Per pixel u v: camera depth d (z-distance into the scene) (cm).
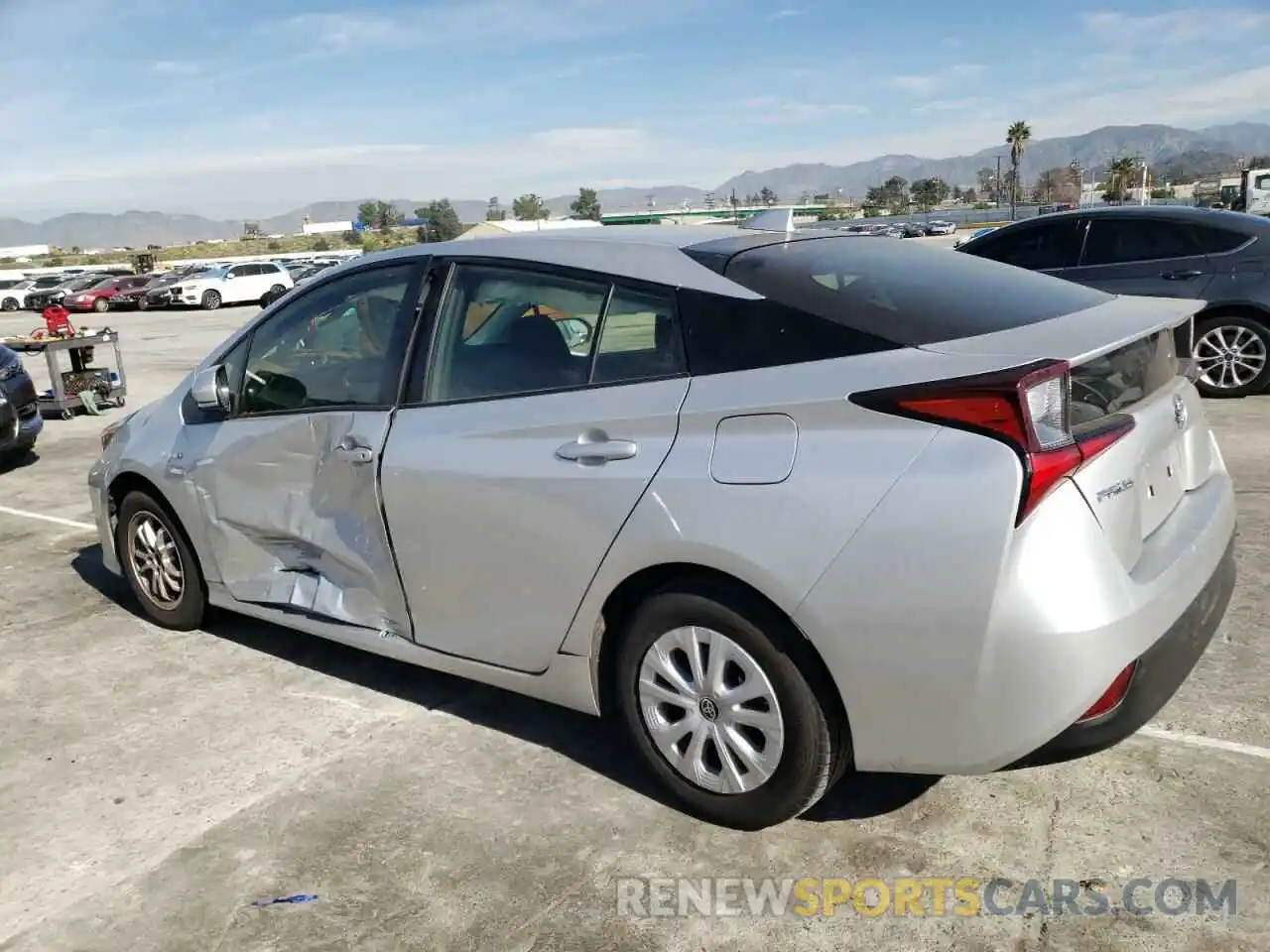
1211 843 271
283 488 385
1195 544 272
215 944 255
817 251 316
